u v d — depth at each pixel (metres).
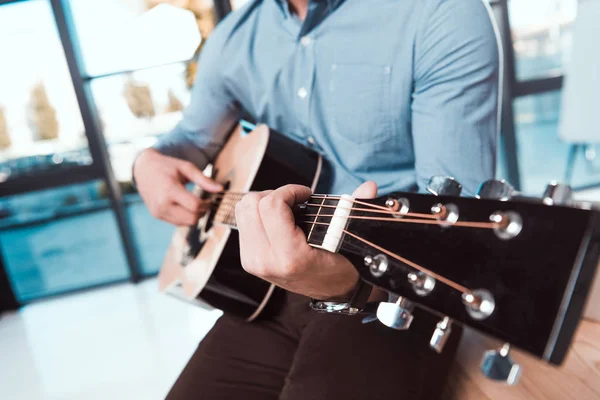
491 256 0.38
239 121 1.29
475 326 0.37
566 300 0.32
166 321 2.63
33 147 3.16
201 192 1.22
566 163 3.65
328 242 0.55
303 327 0.94
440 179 0.46
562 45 3.13
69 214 4.32
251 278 0.97
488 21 0.81
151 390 1.99
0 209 4.39
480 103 0.81
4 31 3.02
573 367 0.63
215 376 0.90
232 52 1.16
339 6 0.92
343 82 0.94
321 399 0.68
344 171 1.00
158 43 3.24
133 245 3.35
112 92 3.30
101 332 2.66
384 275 0.48
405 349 0.72
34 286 3.63
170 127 3.42
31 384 2.23
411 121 0.91
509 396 0.65
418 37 0.84
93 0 3.14
